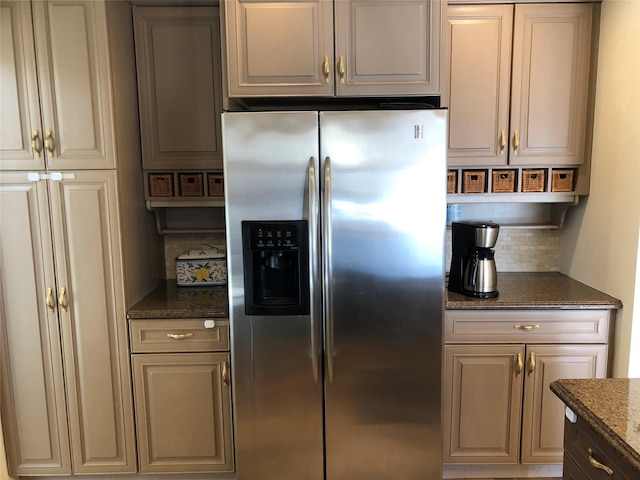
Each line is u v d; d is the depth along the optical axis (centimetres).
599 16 204
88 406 198
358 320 176
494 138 213
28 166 185
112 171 186
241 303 176
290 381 180
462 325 197
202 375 195
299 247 171
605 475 99
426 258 173
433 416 183
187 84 209
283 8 180
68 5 180
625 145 188
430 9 179
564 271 244
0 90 182
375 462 186
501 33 206
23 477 205
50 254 189
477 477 213
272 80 184
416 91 183
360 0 179
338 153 168
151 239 226
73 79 182
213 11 205
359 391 180
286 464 186
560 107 211
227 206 171
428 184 169
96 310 192
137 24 205
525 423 201
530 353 197
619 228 193
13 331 193
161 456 201
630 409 103
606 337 196
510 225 242
